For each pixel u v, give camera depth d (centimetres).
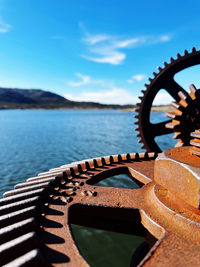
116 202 257
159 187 271
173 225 205
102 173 368
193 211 206
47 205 249
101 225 256
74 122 5081
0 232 183
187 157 229
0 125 4116
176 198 224
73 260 166
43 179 303
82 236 534
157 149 627
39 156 1477
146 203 253
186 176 200
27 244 171
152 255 170
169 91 596
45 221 218
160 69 589
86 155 1494
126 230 249
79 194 280
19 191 277
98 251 465
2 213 221
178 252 171
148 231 222
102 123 4747
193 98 502
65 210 239
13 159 1393
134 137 2356
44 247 179
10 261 163
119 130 3181
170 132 639
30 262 152
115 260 431
